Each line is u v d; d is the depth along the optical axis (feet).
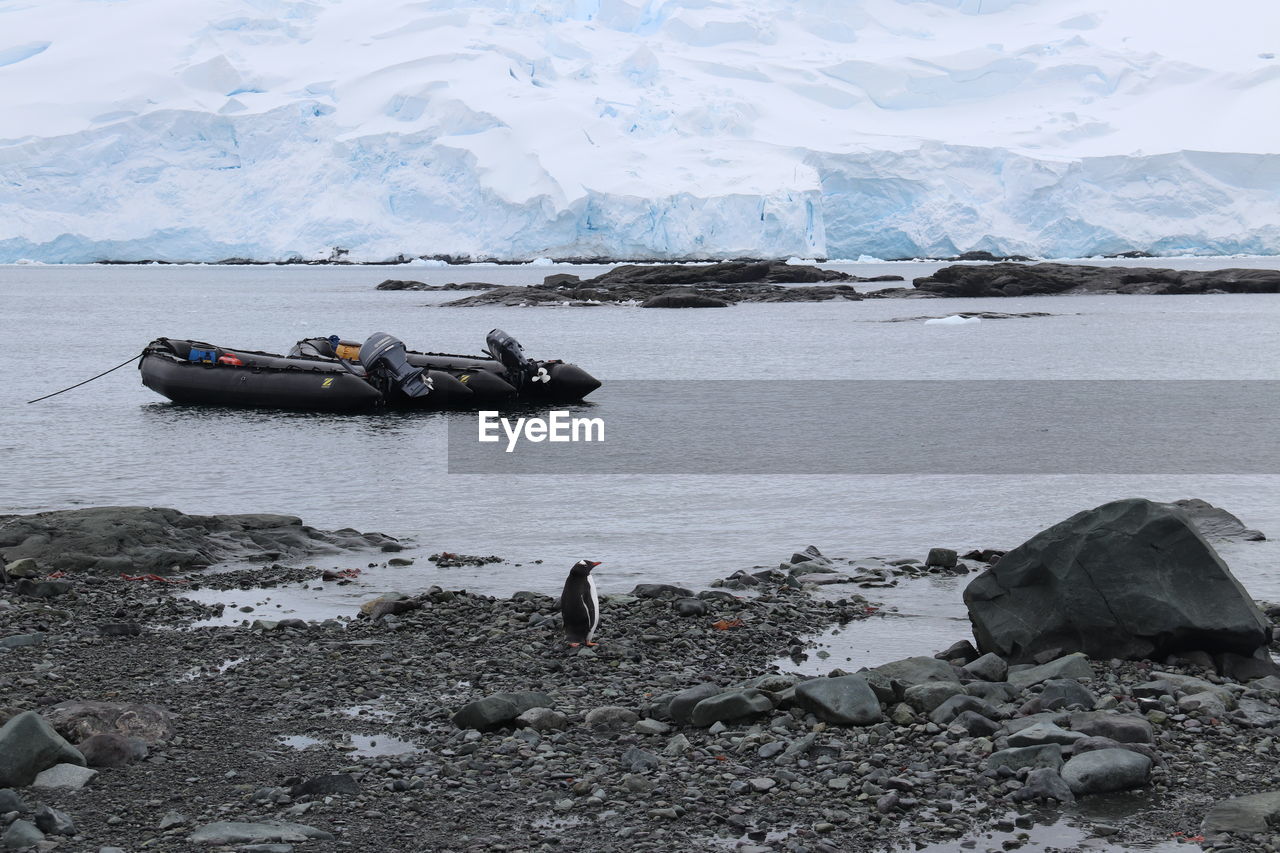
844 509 61.67
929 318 243.60
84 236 574.97
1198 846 20.67
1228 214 545.03
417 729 26.84
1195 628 30.89
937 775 23.66
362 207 582.35
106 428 94.84
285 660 32.50
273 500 64.59
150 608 38.65
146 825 21.38
